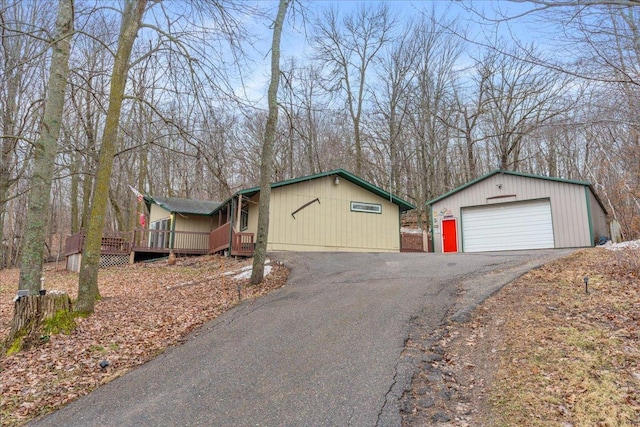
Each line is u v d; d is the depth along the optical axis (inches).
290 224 674.2
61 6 309.9
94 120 502.6
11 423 156.0
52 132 302.2
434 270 385.1
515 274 317.1
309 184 701.3
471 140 1040.2
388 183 1177.4
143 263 702.5
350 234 719.1
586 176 874.1
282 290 362.6
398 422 138.0
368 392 160.1
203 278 478.6
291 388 169.2
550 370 161.3
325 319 258.2
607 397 139.0
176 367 203.6
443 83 1101.7
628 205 604.7
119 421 151.9
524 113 839.1
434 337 212.4
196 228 839.1
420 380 167.5
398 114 1147.3
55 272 759.7
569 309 221.9
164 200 855.1
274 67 408.8
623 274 272.7
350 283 360.5
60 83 309.1
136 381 189.6
